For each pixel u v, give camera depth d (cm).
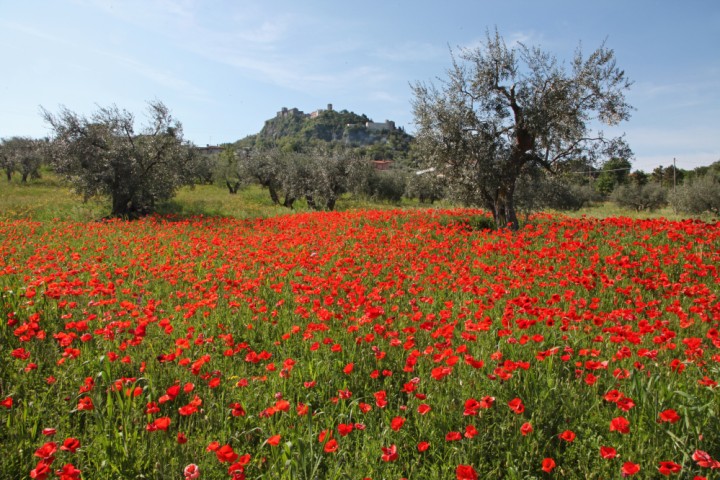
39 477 280
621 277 789
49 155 2439
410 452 359
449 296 751
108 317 588
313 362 486
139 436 360
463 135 1559
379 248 1130
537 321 550
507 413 381
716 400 379
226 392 444
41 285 716
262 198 4078
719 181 3919
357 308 624
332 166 3434
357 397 443
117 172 2416
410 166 1800
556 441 365
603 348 504
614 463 328
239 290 748
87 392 400
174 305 729
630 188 5234
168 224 1908
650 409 367
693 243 1031
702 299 584
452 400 398
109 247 1277
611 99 1492
